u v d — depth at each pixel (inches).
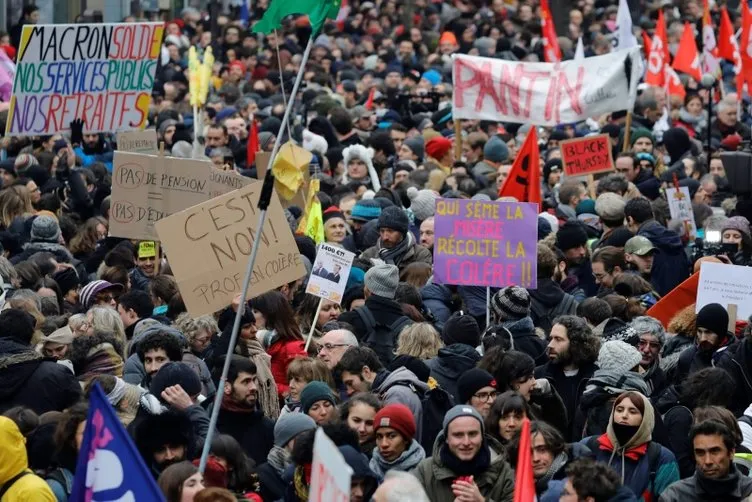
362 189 1540.4
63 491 723.4
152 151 1461.6
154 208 1139.9
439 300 1084.5
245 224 914.1
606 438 781.9
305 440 712.4
